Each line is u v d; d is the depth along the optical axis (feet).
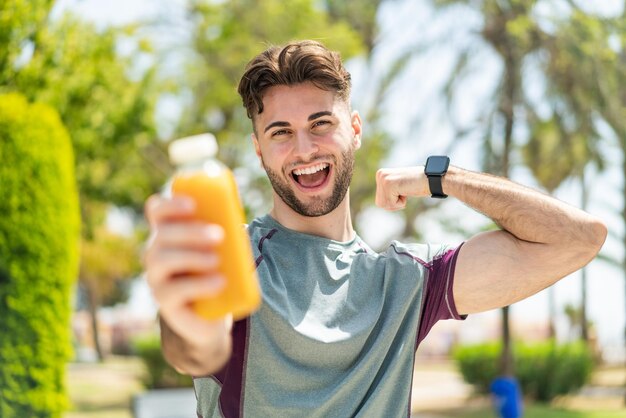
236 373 6.64
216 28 47.29
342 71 7.16
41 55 29.19
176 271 3.60
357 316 6.91
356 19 52.01
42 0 27.96
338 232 7.35
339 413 6.72
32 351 19.43
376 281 7.10
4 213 19.52
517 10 42.88
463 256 7.18
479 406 47.03
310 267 7.00
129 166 52.01
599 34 41.34
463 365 51.93
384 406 6.98
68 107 31.96
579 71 42.68
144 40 36.68
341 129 7.08
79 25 31.40
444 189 7.46
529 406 47.75
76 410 45.16
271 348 6.63
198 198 3.78
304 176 7.12
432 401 50.11
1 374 19.01
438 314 7.22
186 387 50.31
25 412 19.29
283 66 6.94
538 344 50.52
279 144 7.02
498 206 7.15
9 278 19.35
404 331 7.07
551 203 7.12
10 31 27.73
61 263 20.24
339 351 6.71
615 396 52.60
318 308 6.85
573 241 6.97
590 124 44.29
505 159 45.57
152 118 39.22
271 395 6.63
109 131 37.01
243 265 3.80
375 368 6.88
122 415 42.91
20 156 19.83
